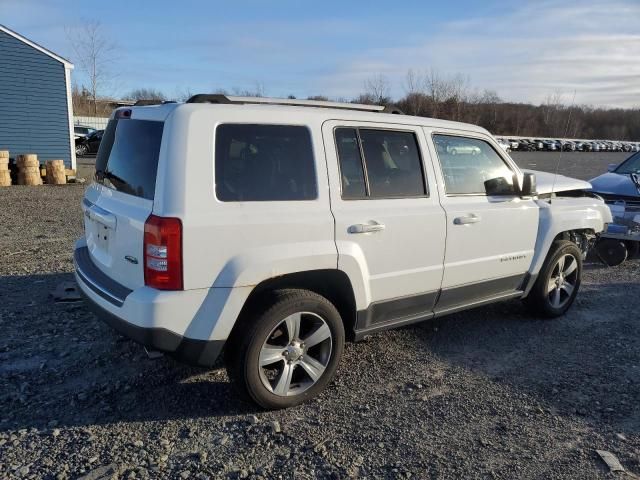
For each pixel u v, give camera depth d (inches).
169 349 119.8
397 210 151.2
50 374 150.2
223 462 114.4
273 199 129.8
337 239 137.9
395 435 127.0
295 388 138.8
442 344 183.0
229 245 122.0
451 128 171.8
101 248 142.8
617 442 126.7
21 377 147.8
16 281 232.4
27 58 673.6
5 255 280.2
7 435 121.2
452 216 163.6
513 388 152.6
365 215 143.7
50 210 442.3
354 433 127.3
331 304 138.9
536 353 177.8
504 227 181.0
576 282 217.2
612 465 117.2
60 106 711.7
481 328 199.2
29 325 183.0
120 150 139.0
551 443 125.6
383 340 184.4
